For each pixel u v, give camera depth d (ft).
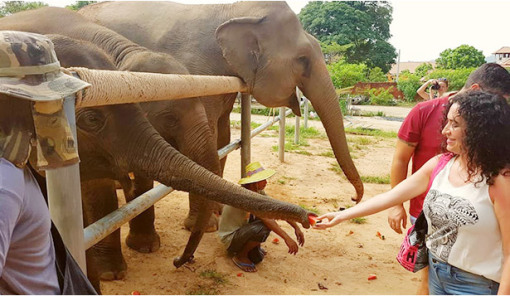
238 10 16.39
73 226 4.78
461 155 6.25
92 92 4.78
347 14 146.92
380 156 31.40
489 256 6.19
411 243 7.43
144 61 10.09
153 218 13.64
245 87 12.37
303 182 22.94
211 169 11.63
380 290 12.12
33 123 3.84
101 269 11.64
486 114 5.86
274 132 38.37
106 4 16.90
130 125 7.94
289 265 13.32
